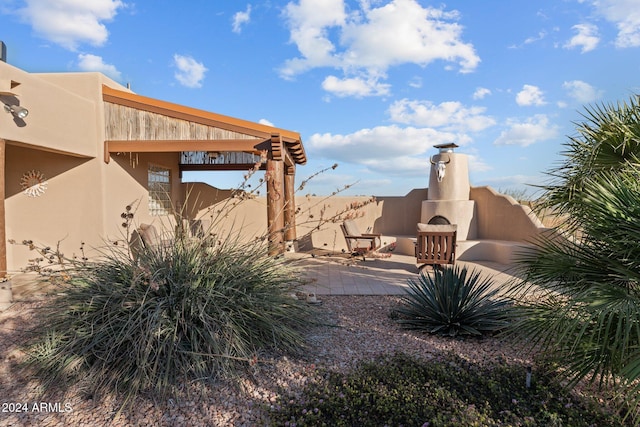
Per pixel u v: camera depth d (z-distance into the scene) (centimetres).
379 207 1239
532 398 276
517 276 345
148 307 330
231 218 1239
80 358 312
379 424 249
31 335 384
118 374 305
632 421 238
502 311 413
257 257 427
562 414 255
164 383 288
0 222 535
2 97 551
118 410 274
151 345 305
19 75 579
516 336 369
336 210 1234
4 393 297
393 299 577
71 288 369
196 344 316
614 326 237
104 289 353
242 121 791
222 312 342
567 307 246
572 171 373
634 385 217
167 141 789
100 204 770
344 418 256
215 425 257
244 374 324
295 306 430
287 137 811
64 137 678
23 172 775
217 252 402
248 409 275
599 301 223
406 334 425
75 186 773
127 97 786
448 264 816
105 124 790
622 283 255
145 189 999
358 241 986
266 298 393
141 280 351
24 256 773
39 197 779
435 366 324
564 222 357
